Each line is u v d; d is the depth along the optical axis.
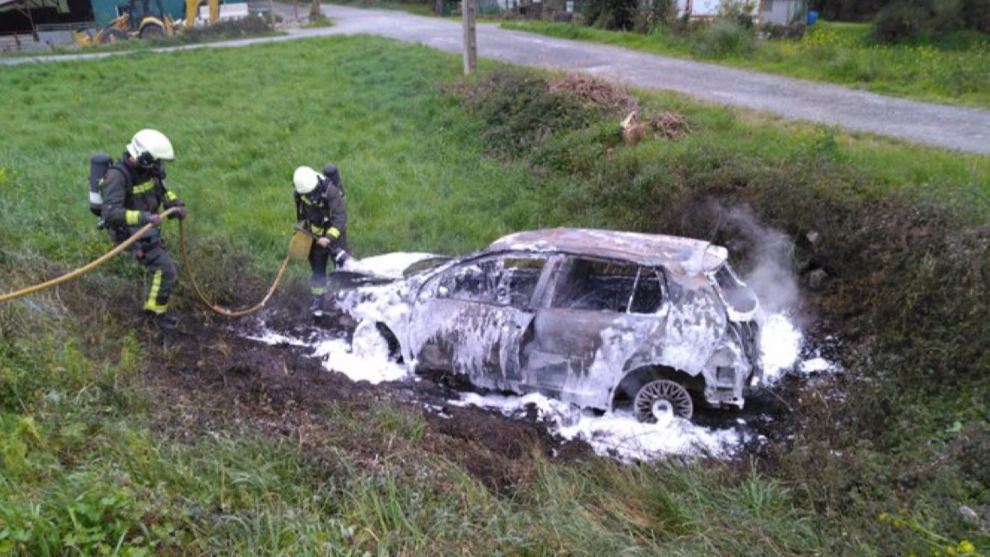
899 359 5.91
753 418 5.52
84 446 4.09
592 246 5.62
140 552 3.12
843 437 5.06
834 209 7.49
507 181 10.63
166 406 4.92
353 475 4.15
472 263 5.88
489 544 3.68
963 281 5.93
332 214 7.36
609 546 3.75
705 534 3.92
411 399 5.75
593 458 4.88
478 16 35.34
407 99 15.32
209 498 3.72
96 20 35.53
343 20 36.78
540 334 5.53
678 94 12.66
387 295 6.25
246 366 5.94
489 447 5.05
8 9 33.28
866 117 11.00
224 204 10.40
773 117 11.09
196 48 26.17
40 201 9.09
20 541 3.09
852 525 3.98
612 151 10.29
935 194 7.13
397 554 3.53
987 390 5.22
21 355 4.89
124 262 7.63
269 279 8.20
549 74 14.15
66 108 16.11
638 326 5.24
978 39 21.92
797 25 23.86
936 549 3.65
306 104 16.03
